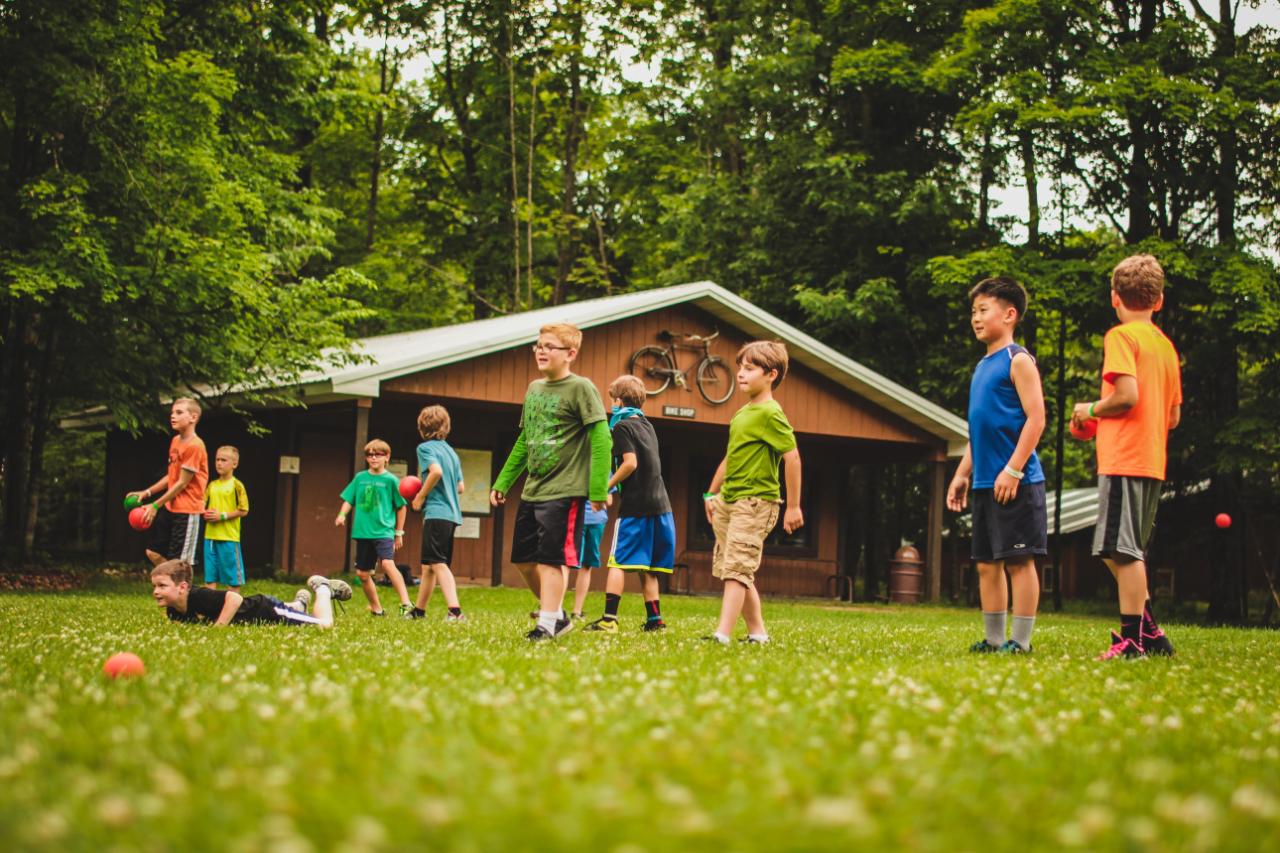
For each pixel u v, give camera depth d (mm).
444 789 2268
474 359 19000
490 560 21594
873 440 23062
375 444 10617
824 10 30094
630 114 36750
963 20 26297
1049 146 25281
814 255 29656
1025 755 2939
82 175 16125
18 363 18453
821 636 8391
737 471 6961
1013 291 6715
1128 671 5391
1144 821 2090
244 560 21484
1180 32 24297
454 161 37219
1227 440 22922
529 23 34781
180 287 15969
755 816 2055
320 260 32969
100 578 17047
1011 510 6586
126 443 24125
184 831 1908
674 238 33812
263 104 22078
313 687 3836
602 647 6141
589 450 6680
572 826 1917
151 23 16359
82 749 2684
